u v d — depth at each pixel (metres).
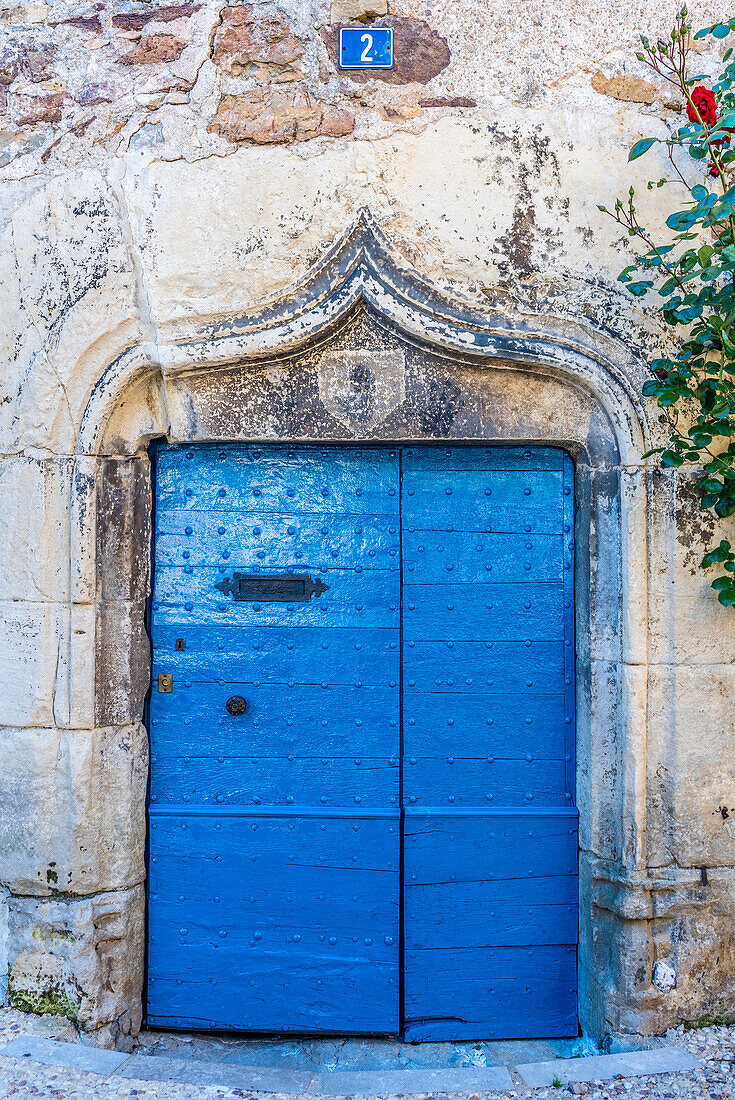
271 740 2.84
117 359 2.67
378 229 2.56
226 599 2.85
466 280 2.60
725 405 2.40
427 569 2.83
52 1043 2.48
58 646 2.68
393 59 2.57
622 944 2.61
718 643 2.61
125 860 2.74
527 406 2.71
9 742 2.68
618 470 2.67
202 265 2.59
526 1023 2.81
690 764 2.60
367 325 2.69
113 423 2.74
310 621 2.84
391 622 2.83
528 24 2.58
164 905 2.82
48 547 2.67
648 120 2.59
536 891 2.82
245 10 2.58
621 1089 2.26
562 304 2.60
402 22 2.58
